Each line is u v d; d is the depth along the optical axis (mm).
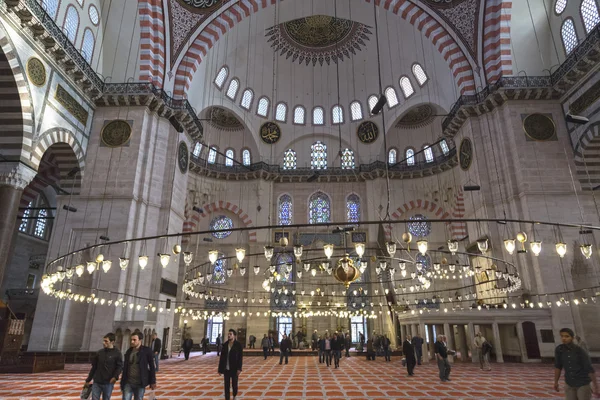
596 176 14211
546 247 13617
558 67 15430
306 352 17438
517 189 14625
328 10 20016
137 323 12859
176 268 16188
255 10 18094
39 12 11609
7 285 21422
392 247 8367
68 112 13578
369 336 20641
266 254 8562
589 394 3912
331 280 23125
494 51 16125
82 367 11328
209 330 22625
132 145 15008
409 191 24078
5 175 11008
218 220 24281
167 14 16641
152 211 15195
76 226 14125
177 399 6340
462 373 10109
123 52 16000
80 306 13523
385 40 21875
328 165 25281
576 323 12922
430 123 24516
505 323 13273
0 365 10219
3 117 11273
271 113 25094
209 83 21234
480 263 16156
